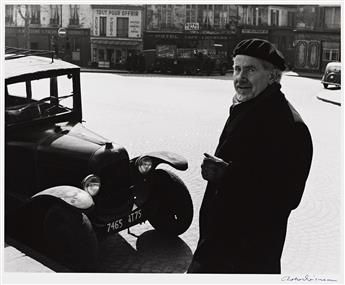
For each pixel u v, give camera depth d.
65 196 4.15
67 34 38.19
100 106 15.04
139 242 5.19
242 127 2.55
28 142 5.08
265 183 2.45
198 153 9.30
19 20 38.75
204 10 37.28
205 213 2.79
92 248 4.13
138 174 5.20
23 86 5.20
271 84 2.57
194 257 2.66
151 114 13.85
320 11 36.78
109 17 37.56
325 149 9.95
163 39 37.44
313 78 31.81
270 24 37.88
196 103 16.62
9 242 4.93
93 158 4.71
